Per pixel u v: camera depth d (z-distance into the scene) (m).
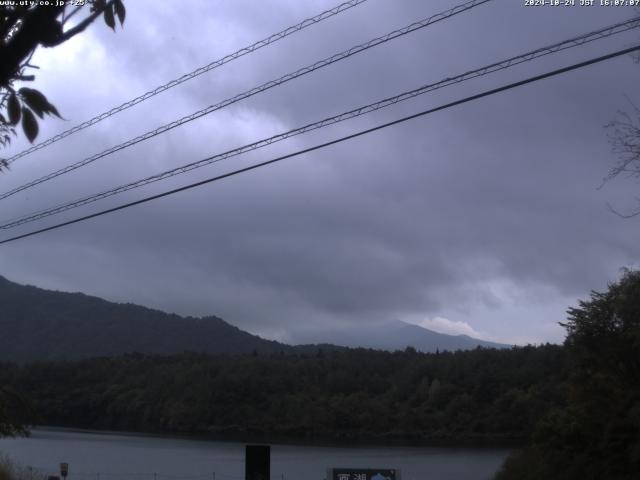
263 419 116.19
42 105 3.17
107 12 3.46
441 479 52.44
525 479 27.16
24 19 2.99
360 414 111.31
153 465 64.75
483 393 104.38
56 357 175.25
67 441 96.56
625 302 24.53
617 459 22.69
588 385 25.11
